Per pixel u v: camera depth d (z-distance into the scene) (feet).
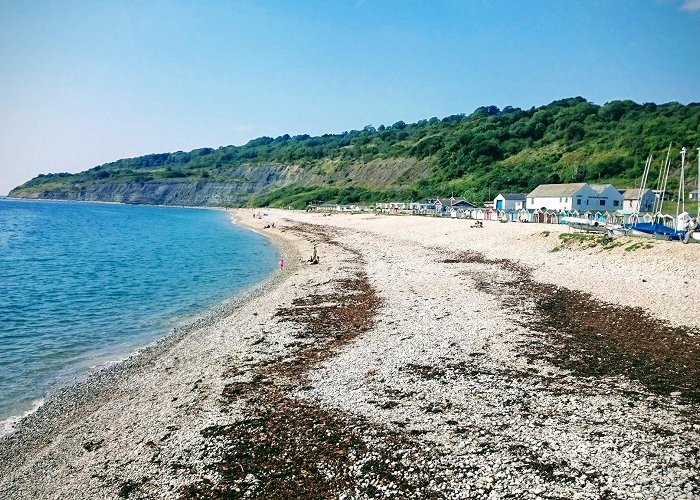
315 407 52.80
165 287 130.62
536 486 37.93
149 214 601.62
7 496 40.88
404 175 585.63
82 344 81.82
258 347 74.64
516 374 59.93
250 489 39.34
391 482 39.32
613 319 82.12
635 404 51.47
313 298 106.73
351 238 250.98
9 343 82.17
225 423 50.26
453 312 89.51
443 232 227.61
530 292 104.73
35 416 55.93
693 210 256.11
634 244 126.93
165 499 38.78
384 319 86.84
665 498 36.06
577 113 547.49
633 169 386.32
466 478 39.34
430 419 49.01
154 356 74.43
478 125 628.28
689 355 65.21
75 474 43.37
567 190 284.00
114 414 54.75
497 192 411.75
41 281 139.33
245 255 200.64
